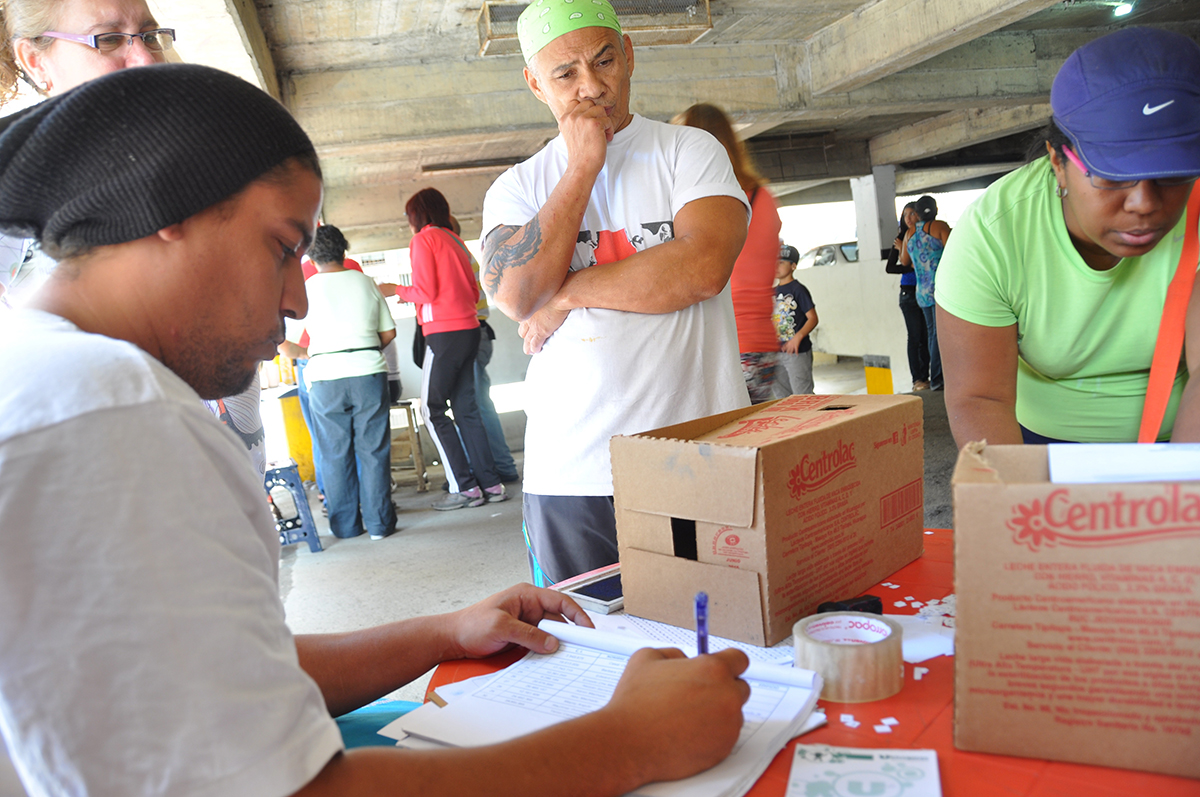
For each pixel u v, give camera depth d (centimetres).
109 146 60
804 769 67
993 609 63
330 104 662
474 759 61
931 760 66
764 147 1239
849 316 930
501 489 482
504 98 686
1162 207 107
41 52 141
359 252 1288
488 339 526
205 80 63
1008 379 137
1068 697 62
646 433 102
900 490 110
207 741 52
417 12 575
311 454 595
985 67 799
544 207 151
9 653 49
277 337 71
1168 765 61
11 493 50
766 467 89
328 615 322
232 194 63
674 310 152
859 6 657
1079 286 127
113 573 51
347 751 61
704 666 71
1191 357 122
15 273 123
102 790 50
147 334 64
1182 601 58
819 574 97
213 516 55
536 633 95
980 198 133
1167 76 101
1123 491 59
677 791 65
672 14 552
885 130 1232
